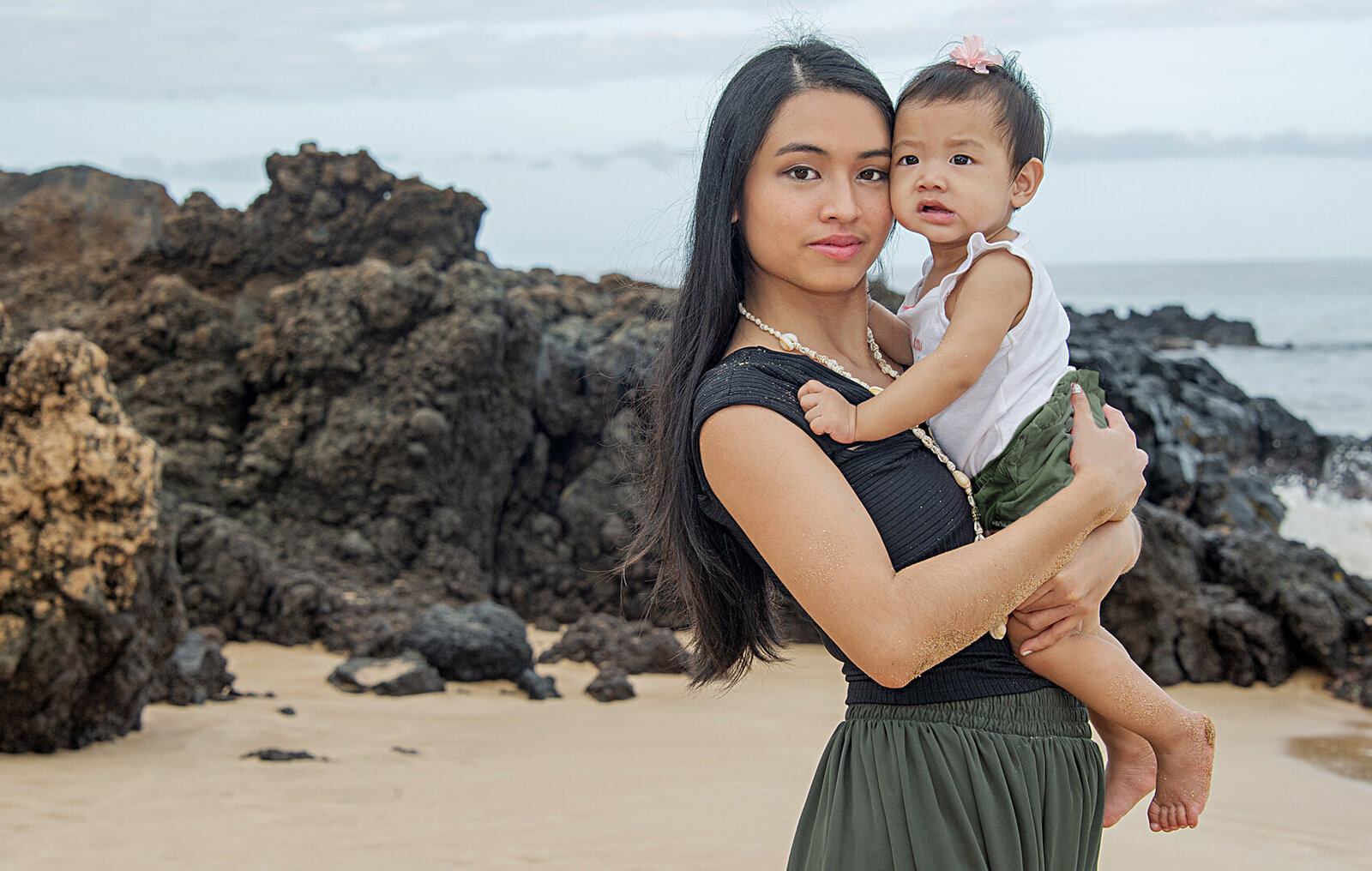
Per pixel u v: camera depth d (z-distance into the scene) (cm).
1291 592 1268
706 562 270
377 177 1692
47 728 778
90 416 828
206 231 1611
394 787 721
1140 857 638
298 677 1091
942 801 244
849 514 232
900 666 224
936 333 276
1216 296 13825
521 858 569
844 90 257
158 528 842
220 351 1473
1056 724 258
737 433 242
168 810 641
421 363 1430
